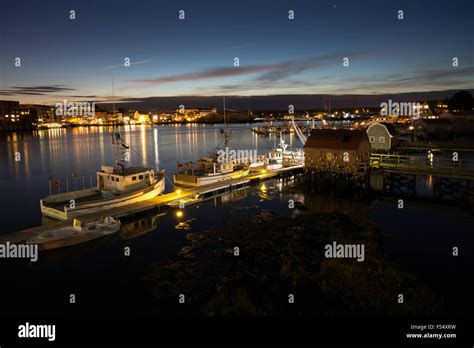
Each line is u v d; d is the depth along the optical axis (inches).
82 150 3538.4
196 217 1149.1
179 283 709.3
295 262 748.6
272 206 1286.9
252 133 6811.0
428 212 1181.1
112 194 1246.9
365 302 591.5
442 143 2716.5
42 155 3090.6
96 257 853.2
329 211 1211.2
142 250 887.7
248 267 748.6
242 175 1777.8
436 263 791.7
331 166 1505.9
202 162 1817.2
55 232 914.1
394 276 675.4
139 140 5024.6
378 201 1338.6
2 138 5369.1
